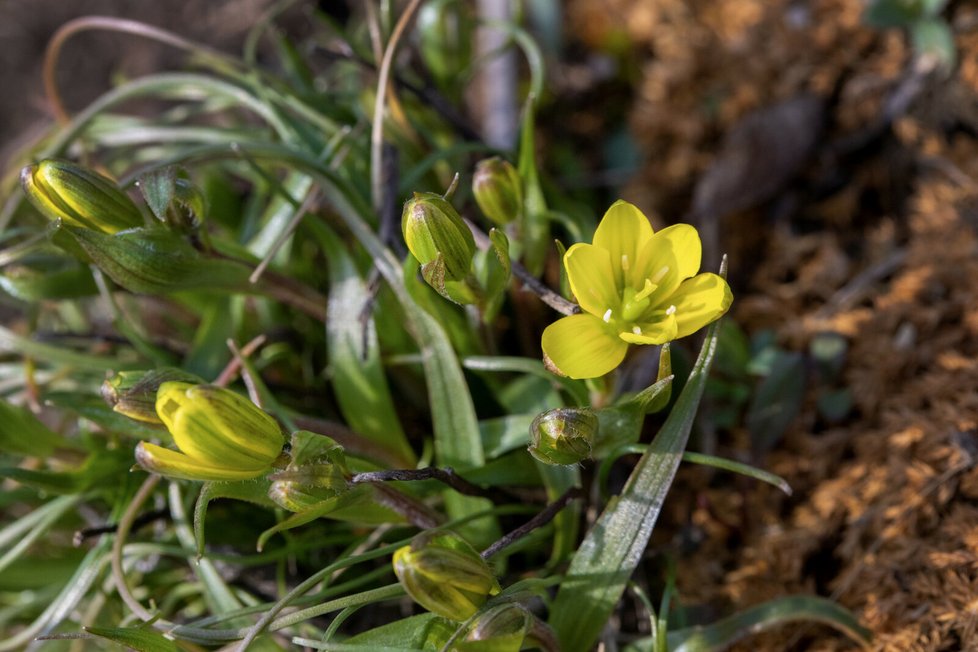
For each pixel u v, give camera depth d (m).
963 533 0.27
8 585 0.29
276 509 0.27
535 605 0.27
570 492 0.26
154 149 0.32
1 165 0.38
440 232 0.24
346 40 0.32
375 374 0.28
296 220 0.27
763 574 0.28
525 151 0.27
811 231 0.33
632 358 0.30
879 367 0.29
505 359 0.26
